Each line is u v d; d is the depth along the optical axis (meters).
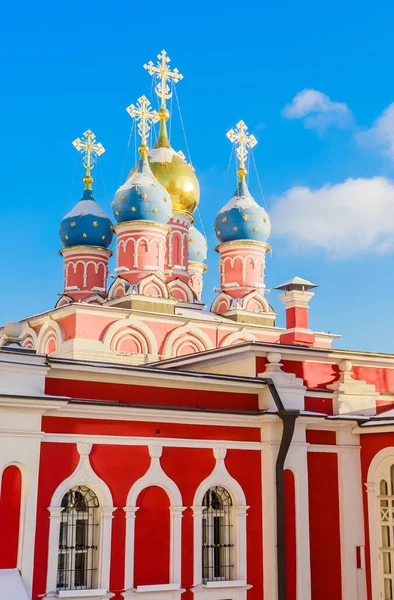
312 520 14.45
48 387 12.02
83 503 12.20
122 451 12.43
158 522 12.66
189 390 13.48
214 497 13.62
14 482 11.30
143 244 27.84
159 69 32.53
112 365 12.44
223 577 13.34
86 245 30.00
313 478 14.66
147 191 28.03
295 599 13.61
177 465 12.98
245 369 14.68
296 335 17.50
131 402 12.78
